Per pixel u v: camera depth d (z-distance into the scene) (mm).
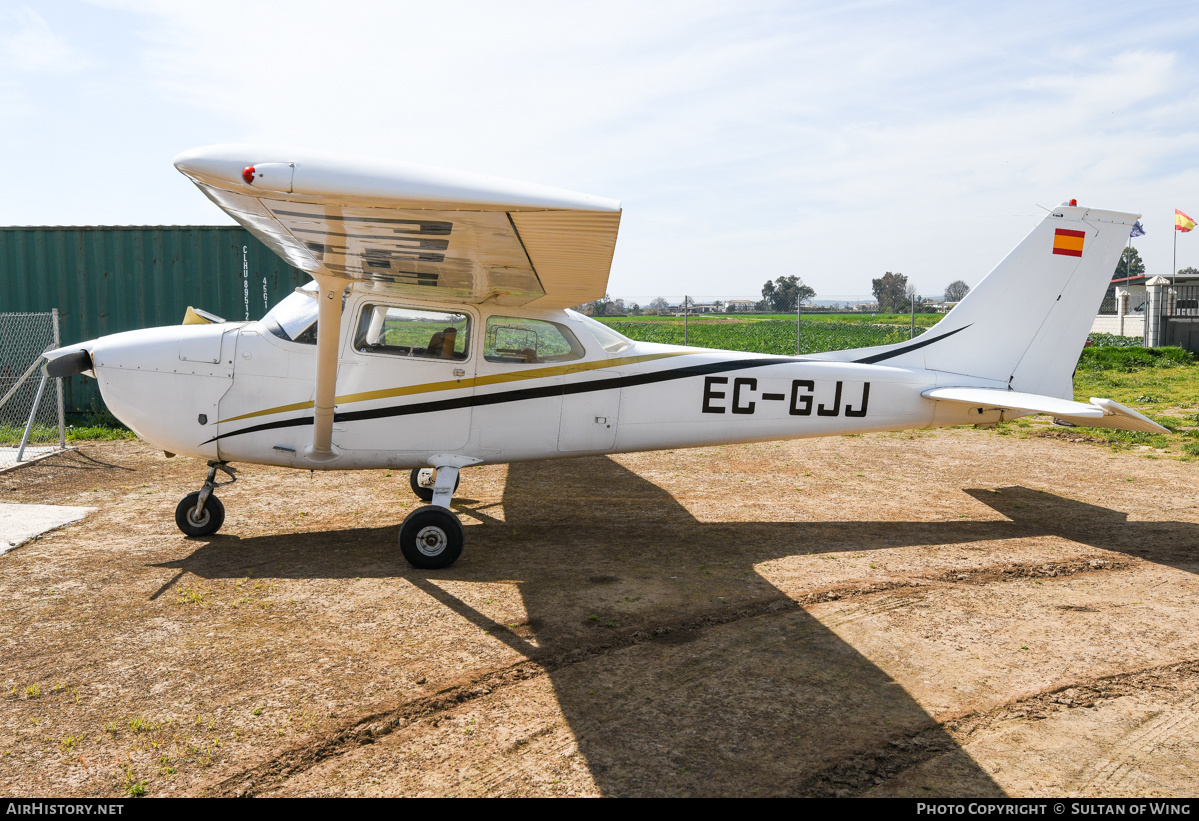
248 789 2467
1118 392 13383
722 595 4312
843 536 5562
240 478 7254
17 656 3424
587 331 5535
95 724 2855
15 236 10367
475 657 3463
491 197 3105
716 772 2592
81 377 10469
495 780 2531
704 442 5797
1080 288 6289
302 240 3789
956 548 5262
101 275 10445
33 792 2436
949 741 2816
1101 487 7141
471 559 4965
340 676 3258
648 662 3445
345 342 5137
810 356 6102
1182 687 3256
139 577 4500
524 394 5379
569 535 5559
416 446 5277
